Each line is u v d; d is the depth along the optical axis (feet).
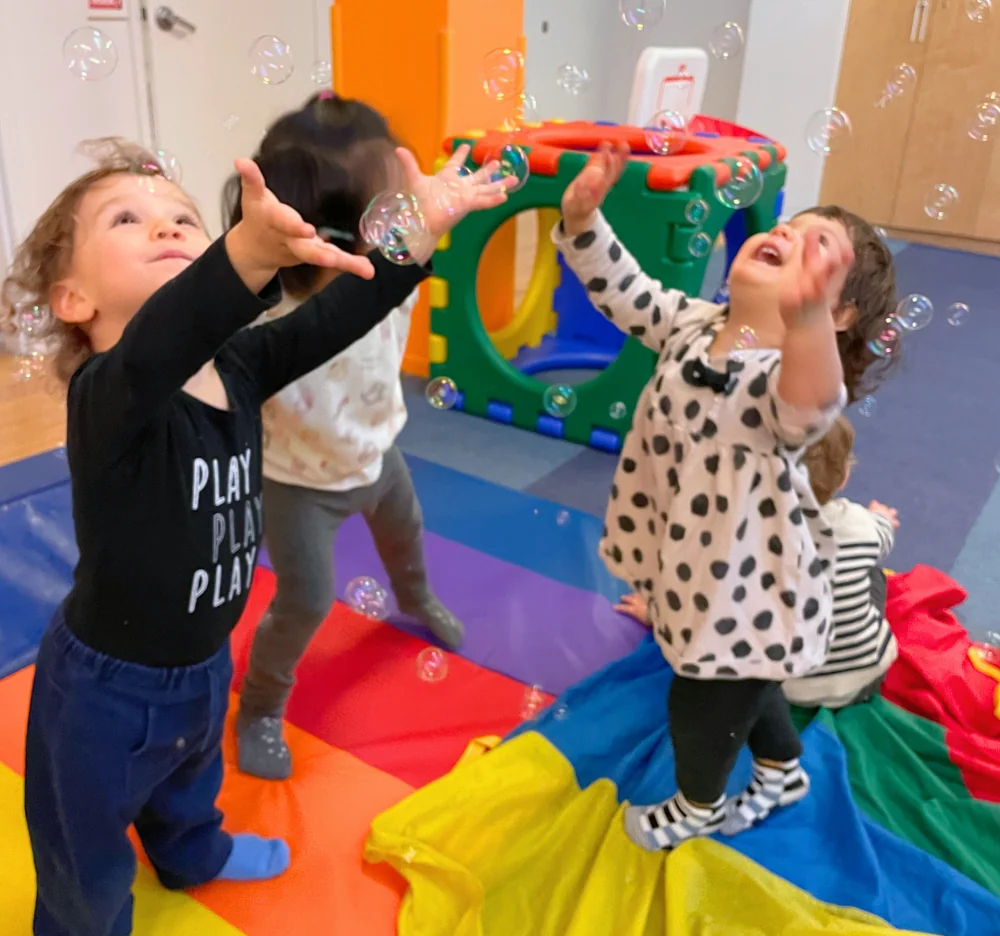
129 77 8.79
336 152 3.15
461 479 6.33
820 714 4.09
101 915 2.74
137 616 2.50
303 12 10.22
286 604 3.61
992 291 11.53
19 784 3.64
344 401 3.42
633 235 6.09
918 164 13.52
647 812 3.49
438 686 4.34
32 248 2.70
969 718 4.19
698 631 3.06
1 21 7.70
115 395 2.12
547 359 8.30
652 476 3.34
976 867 3.45
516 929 3.20
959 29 12.51
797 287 2.52
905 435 7.38
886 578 4.89
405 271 2.70
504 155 5.09
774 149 7.47
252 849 3.34
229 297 1.94
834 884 3.38
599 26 15.70
